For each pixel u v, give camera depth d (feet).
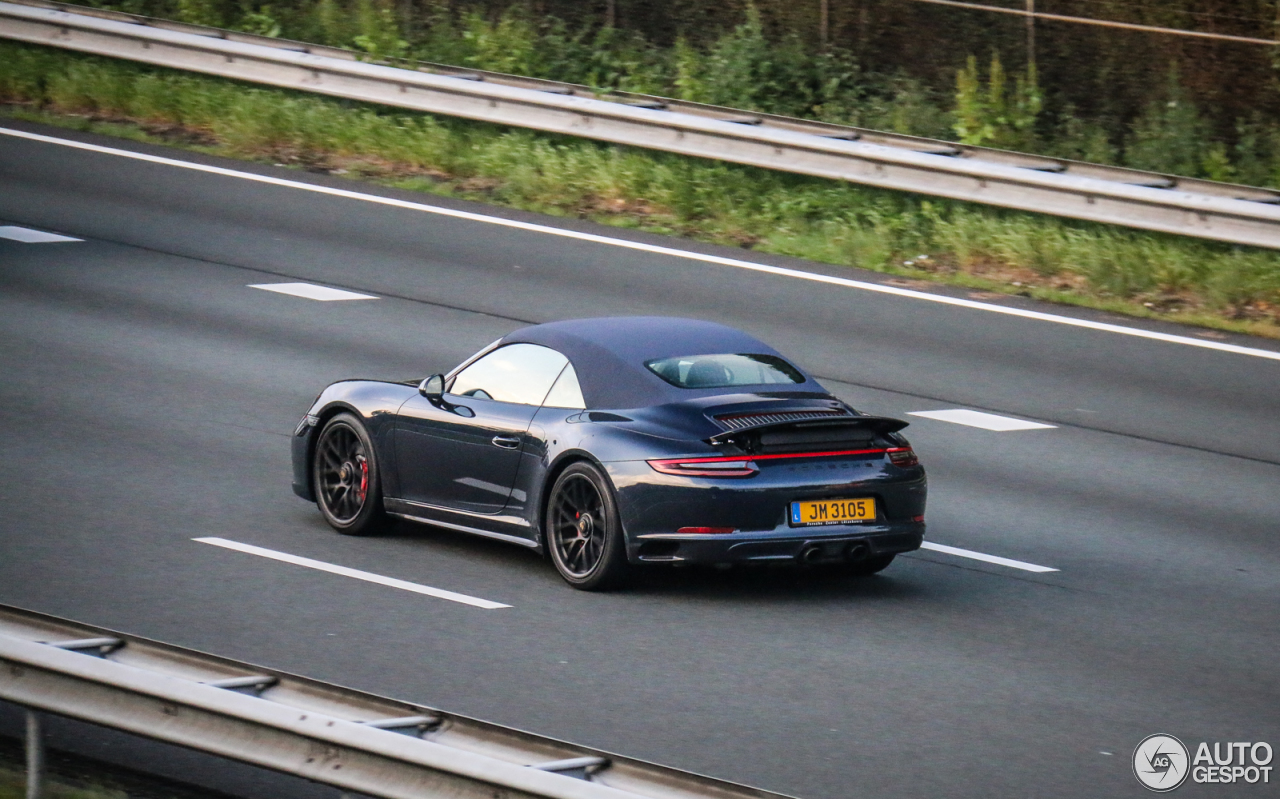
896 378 129.90
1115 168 167.02
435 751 48.01
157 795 57.47
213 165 192.95
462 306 145.18
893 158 169.99
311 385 122.93
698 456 79.51
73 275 150.30
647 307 145.89
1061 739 64.44
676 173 181.57
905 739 63.87
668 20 229.04
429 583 83.41
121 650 57.16
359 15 238.68
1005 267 163.43
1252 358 138.62
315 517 95.55
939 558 91.30
